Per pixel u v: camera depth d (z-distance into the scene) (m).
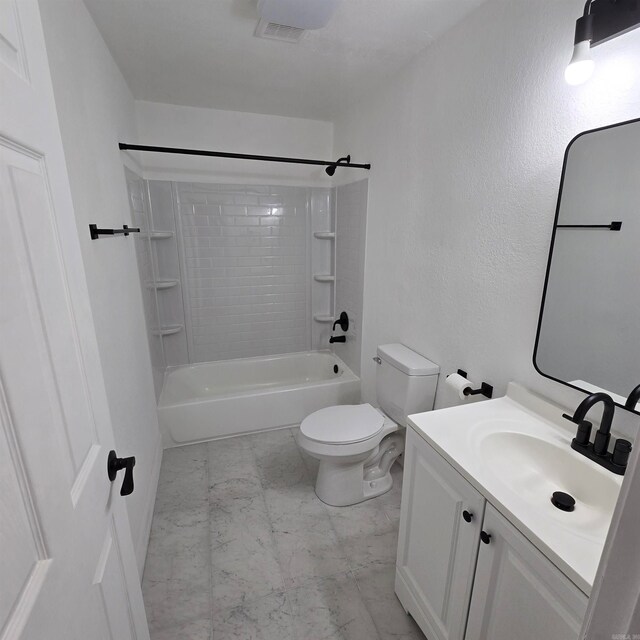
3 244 0.46
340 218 2.93
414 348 2.01
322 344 3.42
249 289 3.09
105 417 0.82
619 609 0.38
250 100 2.47
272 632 1.32
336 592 1.47
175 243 2.82
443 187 1.67
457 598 1.07
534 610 0.80
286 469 2.24
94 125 1.40
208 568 1.57
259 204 2.95
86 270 1.16
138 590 0.98
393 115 2.05
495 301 1.43
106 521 0.78
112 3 1.38
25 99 0.54
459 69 1.52
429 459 1.16
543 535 0.77
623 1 0.88
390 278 2.21
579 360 1.12
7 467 0.43
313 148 2.98
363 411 2.03
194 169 2.74
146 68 1.97
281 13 1.39
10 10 0.52
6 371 0.44
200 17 1.50
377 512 1.90
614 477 0.93
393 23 1.52
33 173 0.56
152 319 2.52
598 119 1.01
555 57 1.11
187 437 2.47
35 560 0.48
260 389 2.90
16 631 0.41
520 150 1.26
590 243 1.05
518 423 1.19
